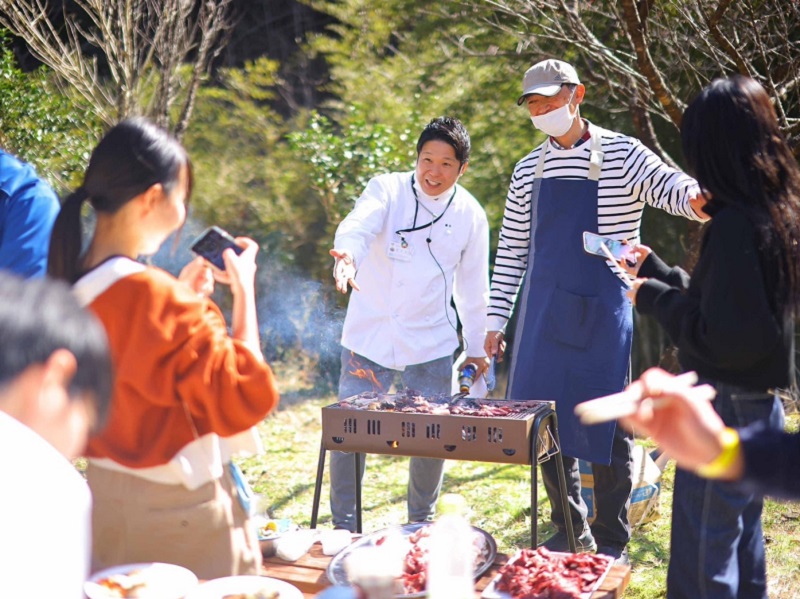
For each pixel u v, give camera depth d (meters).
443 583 1.27
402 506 4.63
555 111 3.44
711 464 1.35
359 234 3.62
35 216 2.65
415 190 3.81
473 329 3.92
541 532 4.16
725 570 2.30
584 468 3.86
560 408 3.50
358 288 3.51
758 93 2.23
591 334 3.45
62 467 1.17
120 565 1.95
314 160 7.74
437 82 8.38
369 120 8.93
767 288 2.13
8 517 1.11
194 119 9.69
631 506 3.99
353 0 9.72
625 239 3.48
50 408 1.18
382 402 3.20
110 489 1.92
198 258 2.02
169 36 6.98
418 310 3.81
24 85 6.79
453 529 1.29
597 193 3.47
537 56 7.00
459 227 3.82
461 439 2.95
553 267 3.53
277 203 8.79
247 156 9.59
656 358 7.66
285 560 2.54
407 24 9.66
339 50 10.15
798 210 2.18
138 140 1.86
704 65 5.98
